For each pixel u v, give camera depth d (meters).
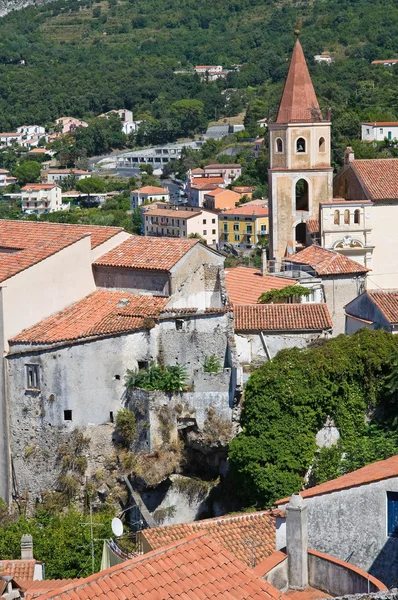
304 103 139.25
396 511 46.44
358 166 132.50
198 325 78.62
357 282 105.62
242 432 74.38
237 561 37.09
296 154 138.88
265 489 71.06
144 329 77.88
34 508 78.06
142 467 75.62
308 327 84.88
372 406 74.56
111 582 35.34
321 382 73.56
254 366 81.75
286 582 44.00
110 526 70.31
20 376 78.06
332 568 43.56
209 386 76.94
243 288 101.81
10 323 78.62
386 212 126.75
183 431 77.19
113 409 77.44
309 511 46.81
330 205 125.69
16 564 61.31
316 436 73.75
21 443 78.38
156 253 85.00
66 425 77.19
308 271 105.94
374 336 76.38
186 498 76.19
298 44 141.12
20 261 81.25
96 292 85.12
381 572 46.44
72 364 76.94
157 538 55.31
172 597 34.81
